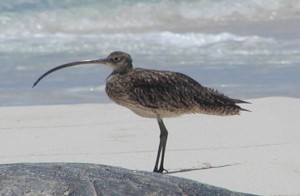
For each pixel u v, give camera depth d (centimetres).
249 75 2720
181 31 3478
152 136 2030
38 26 3531
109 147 1948
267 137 2006
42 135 2047
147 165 1830
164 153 1802
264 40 3216
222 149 1927
